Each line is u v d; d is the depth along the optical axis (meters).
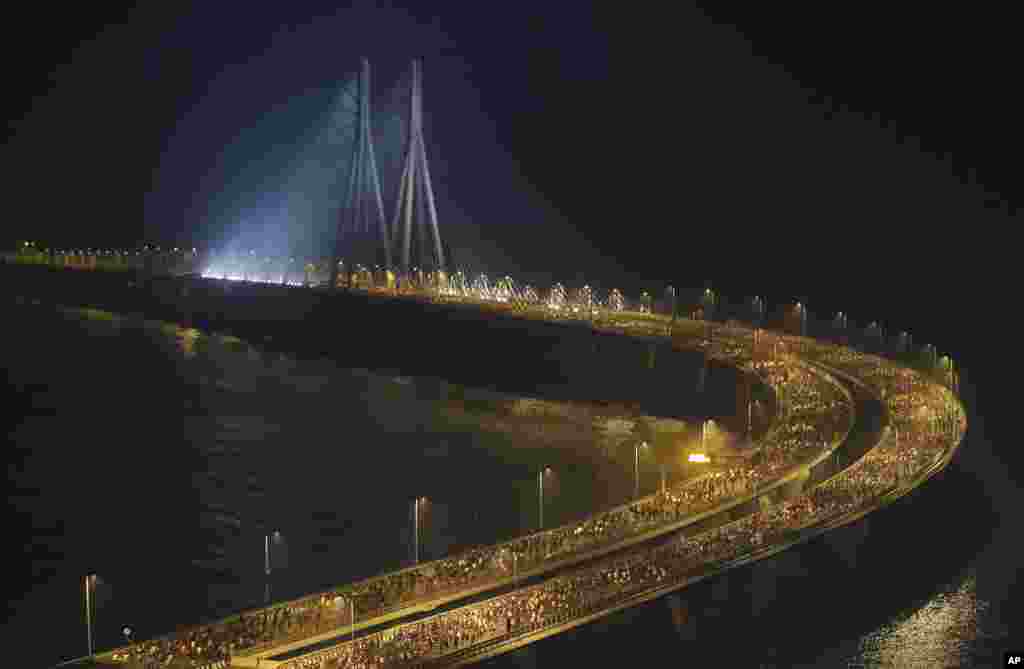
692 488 69.69
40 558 73.25
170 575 69.94
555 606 52.16
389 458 94.75
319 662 46.84
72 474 91.38
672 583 55.00
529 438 100.69
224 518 80.62
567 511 78.69
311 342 143.62
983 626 59.59
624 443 96.81
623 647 52.25
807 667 56.06
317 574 69.81
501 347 124.12
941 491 69.69
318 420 108.81
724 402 101.44
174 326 162.62
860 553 62.47
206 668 47.94
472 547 72.88
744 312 129.38
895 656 56.94
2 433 104.38
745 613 56.66
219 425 106.94
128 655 49.44
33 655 59.47
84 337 153.38
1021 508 74.00
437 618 50.66
